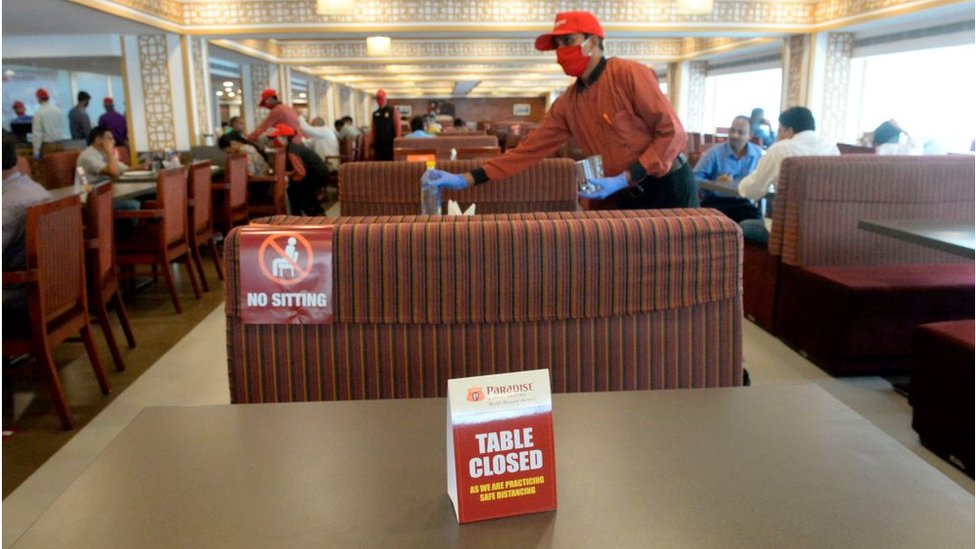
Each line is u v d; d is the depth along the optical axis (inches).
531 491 30.0
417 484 32.5
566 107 100.3
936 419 92.7
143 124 325.4
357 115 948.0
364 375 52.6
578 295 53.0
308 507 30.7
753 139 278.8
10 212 103.5
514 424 29.9
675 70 559.5
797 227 131.4
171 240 166.7
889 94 349.4
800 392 42.8
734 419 39.0
